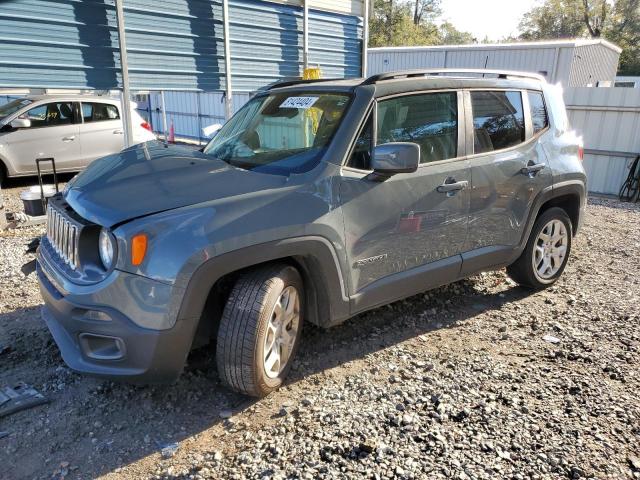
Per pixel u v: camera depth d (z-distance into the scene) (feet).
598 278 17.94
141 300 8.89
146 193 9.86
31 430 9.52
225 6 27.78
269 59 31.01
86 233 9.52
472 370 11.73
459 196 13.04
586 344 12.98
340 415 9.98
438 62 62.34
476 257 13.92
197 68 27.68
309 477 8.35
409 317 14.49
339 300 11.12
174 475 8.44
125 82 24.67
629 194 33.45
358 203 11.12
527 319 14.51
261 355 9.96
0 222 22.27
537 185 15.03
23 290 15.61
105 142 35.81
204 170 11.04
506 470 8.55
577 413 10.09
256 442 9.23
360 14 36.52
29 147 33.01
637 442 9.27
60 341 10.07
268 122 12.90
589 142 35.14
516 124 14.89
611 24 161.99
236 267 9.43
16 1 21.09
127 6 24.32
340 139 11.21
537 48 56.34
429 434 9.42
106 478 8.39
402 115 12.34
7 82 21.52
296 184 10.44
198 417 9.97
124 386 10.88
